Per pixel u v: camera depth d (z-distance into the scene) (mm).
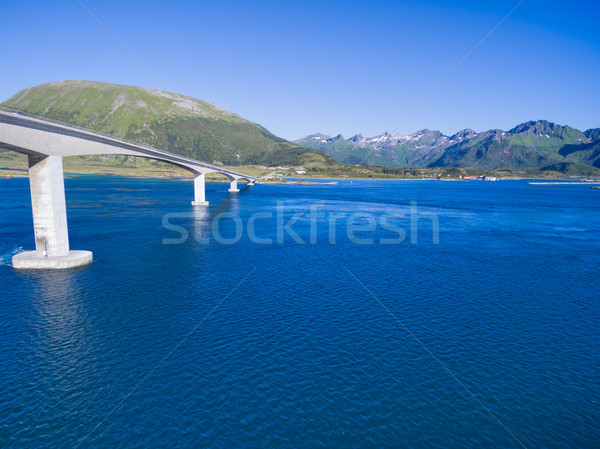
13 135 50625
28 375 31125
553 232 100938
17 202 129875
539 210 155500
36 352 34531
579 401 29188
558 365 33969
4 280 53094
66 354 34312
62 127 59625
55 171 59312
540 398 29453
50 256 60438
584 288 54250
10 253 66812
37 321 40656
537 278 58812
